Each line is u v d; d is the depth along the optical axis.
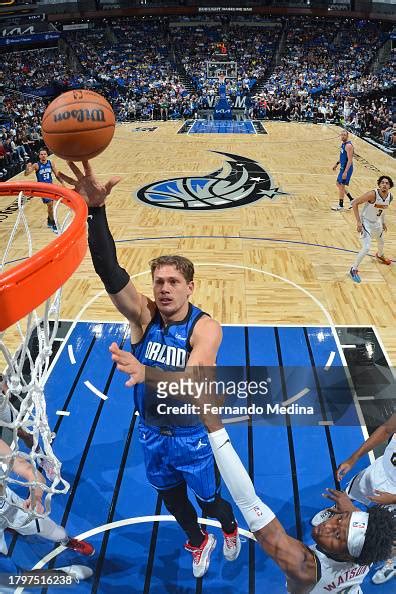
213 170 14.02
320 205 10.86
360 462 4.11
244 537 3.50
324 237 8.96
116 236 9.02
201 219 9.96
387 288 7.03
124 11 32.69
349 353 5.53
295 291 6.94
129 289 2.51
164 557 3.38
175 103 26.61
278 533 1.90
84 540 3.50
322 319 6.21
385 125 20.25
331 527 1.98
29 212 10.21
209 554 3.27
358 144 18.38
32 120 20.36
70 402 4.83
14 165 15.71
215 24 36.06
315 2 32.50
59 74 30.50
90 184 2.46
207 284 7.14
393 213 10.27
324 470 4.06
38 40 29.41
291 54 34.16
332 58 33.38
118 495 3.85
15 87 27.02
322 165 14.73
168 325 2.52
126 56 33.88
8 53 31.12
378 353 5.53
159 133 21.00
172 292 2.41
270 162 15.10
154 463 2.81
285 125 23.55
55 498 3.81
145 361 2.59
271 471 4.05
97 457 4.21
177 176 13.34
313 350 5.58
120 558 3.38
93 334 5.89
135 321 2.62
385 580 3.14
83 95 2.37
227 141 18.84
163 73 32.00
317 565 1.98
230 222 9.77
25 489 3.56
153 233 9.18
